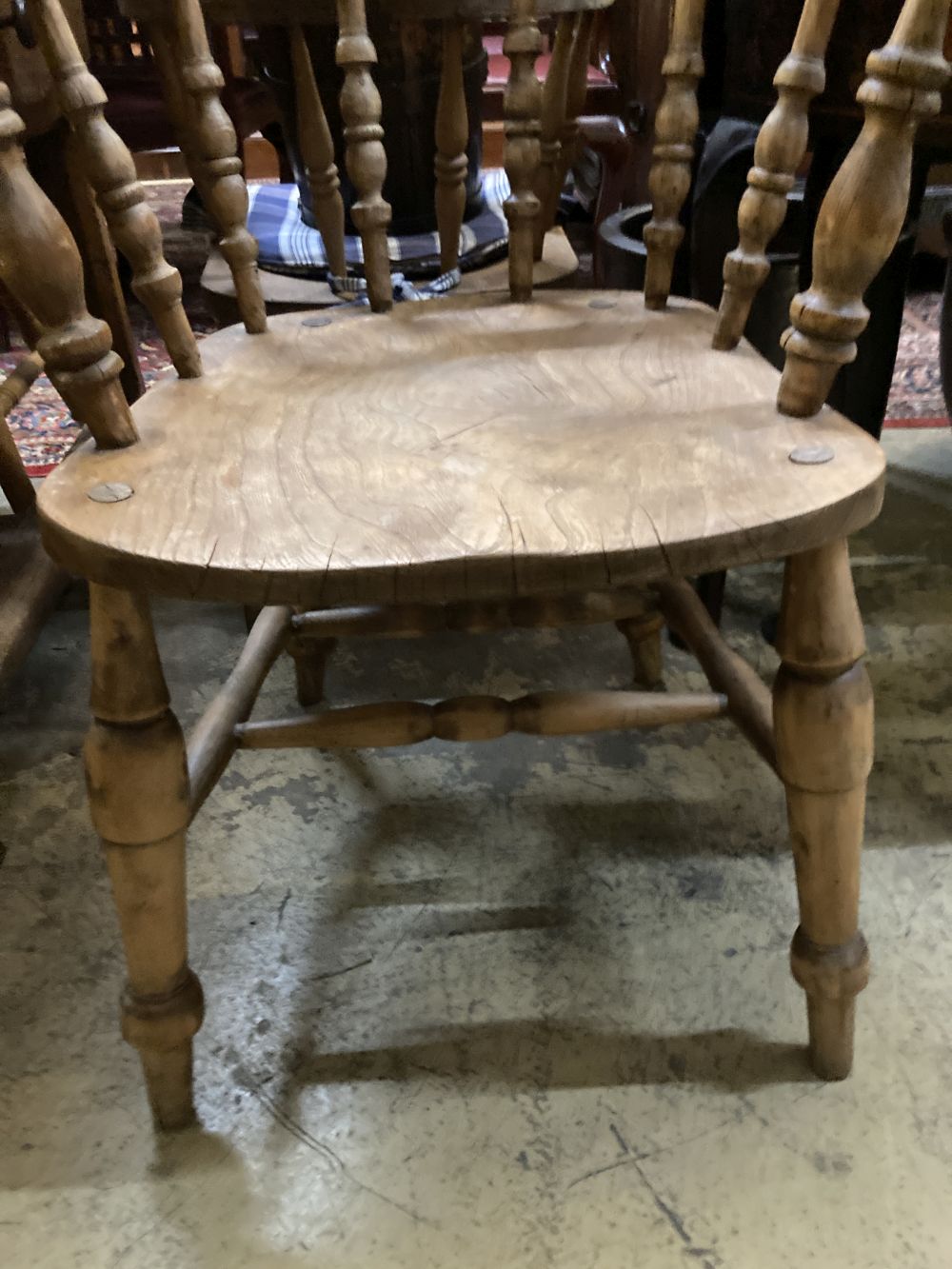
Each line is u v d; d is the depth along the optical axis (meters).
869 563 1.38
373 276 0.89
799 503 0.55
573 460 0.61
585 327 0.83
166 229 2.54
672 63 0.79
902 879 0.91
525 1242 0.66
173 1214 0.68
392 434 0.65
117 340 1.30
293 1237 0.67
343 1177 0.70
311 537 0.54
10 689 1.21
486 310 0.88
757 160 0.71
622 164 1.81
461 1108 0.74
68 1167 0.71
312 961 0.86
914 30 0.52
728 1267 0.64
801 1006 0.80
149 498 0.59
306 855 0.96
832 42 0.87
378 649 1.27
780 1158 0.70
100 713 0.61
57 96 0.67
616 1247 0.65
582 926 0.88
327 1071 0.77
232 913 0.90
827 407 0.66
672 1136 0.72
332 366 0.77
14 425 1.80
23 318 1.14
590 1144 0.71
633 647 1.13
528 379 0.73
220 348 0.82
